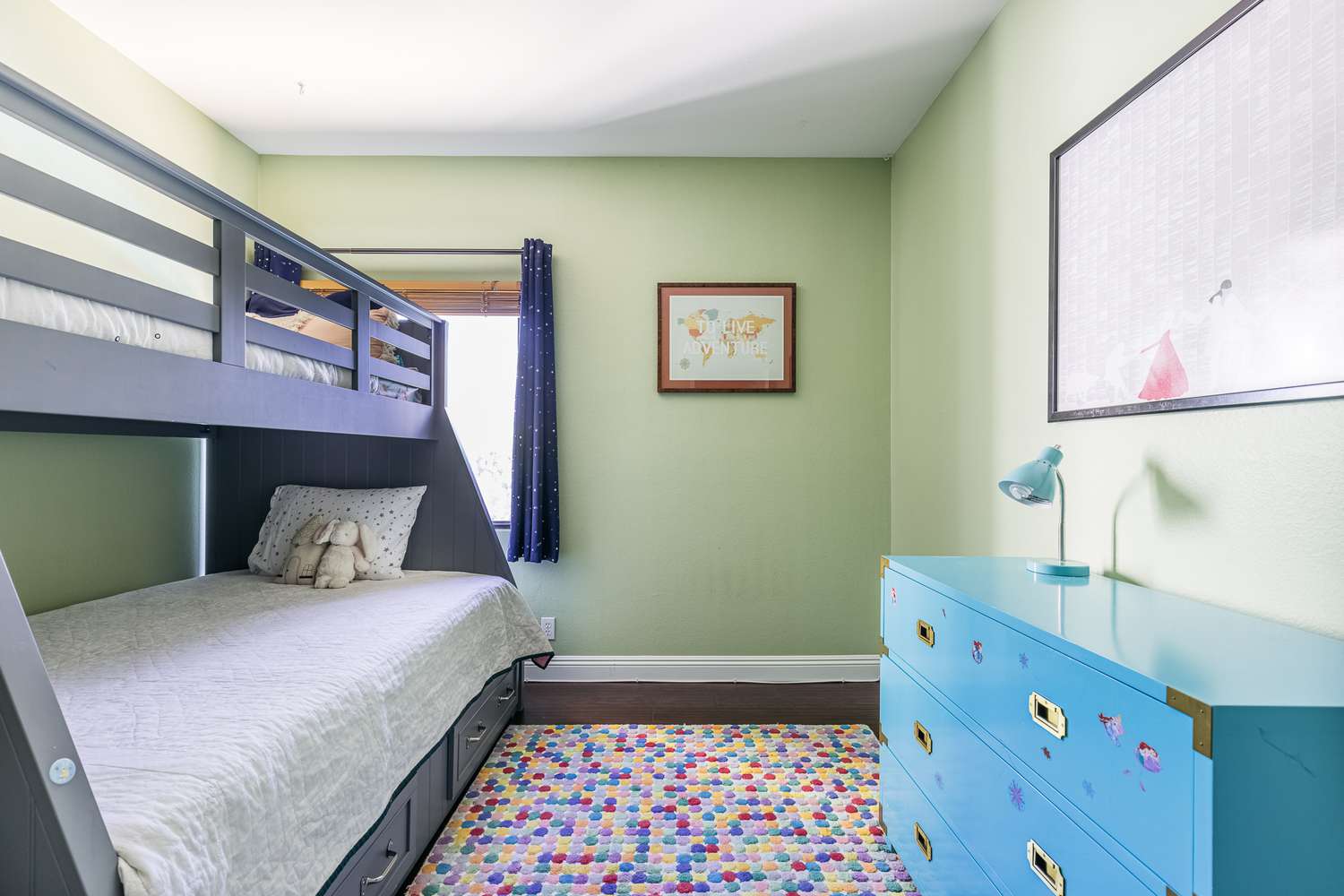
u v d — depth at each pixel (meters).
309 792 1.15
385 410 2.33
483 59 2.35
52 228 2.05
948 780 1.41
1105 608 1.20
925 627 1.54
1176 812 0.76
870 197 3.12
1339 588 1.01
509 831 1.85
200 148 2.71
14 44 1.94
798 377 3.11
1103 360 1.56
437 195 3.12
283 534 2.59
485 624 2.28
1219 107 1.22
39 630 1.75
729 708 2.78
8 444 1.99
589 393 3.11
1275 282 1.10
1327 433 1.03
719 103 2.65
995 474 2.13
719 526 3.10
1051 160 1.76
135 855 0.78
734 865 1.70
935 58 2.35
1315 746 0.72
